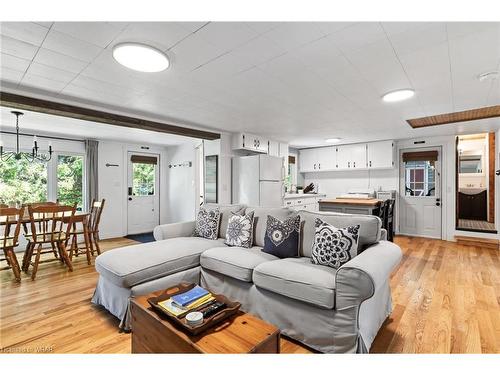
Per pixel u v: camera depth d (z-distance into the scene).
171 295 1.72
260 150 5.39
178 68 2.21
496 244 4.62
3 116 3.59
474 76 2.37
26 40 1.76
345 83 2.54
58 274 3.32
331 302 1.71
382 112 3.58
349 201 4.52
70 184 5.15
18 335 2.00
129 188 5.99
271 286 1.99
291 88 2.68
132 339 1.66
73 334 2.02
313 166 7.14
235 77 2.40
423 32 1.68
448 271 3.43
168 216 6.73
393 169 6.05
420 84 2.56
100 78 2.42
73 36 1.72
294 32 1.68
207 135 4.76
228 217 3.23
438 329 2.05
